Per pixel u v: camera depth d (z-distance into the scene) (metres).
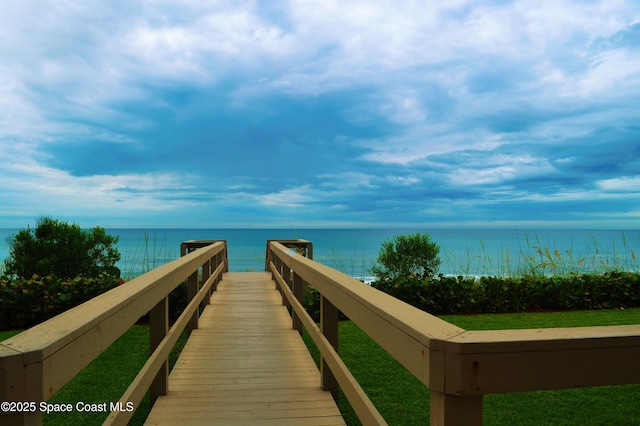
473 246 52.00
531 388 1.12
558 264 8.02
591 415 3.04
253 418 2.64
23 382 1.12
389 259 10.00
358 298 1.95
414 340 1.26
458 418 1.12
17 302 5.90
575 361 1.14
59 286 6.13
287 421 2.61
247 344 4.39
